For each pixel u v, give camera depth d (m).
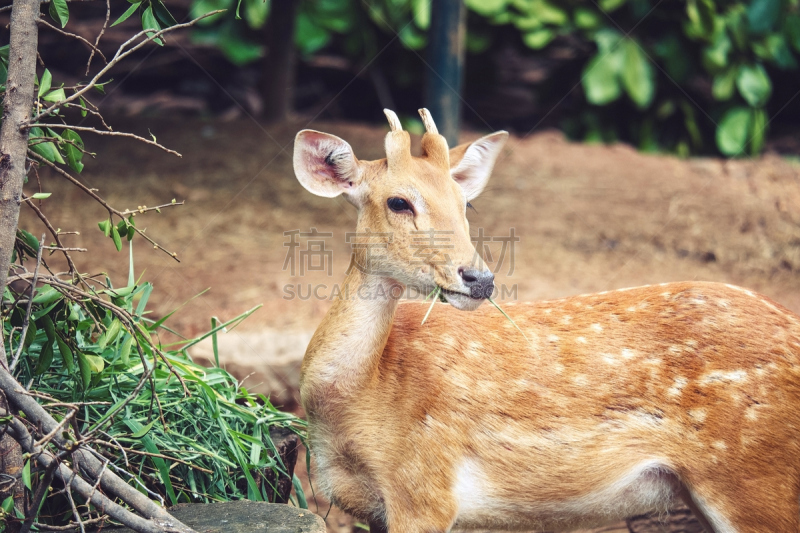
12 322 5.34
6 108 4.78
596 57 21.17
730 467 5.19
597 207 16.06
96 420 5.95
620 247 14.05
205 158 17.28
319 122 20.36
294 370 9.24
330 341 5.46
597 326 5.61
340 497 5.59
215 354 6.94
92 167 16.52
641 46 21.30
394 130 5.64
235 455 6.12
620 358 5.45
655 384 5.36
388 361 5.46
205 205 15.05
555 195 16.72
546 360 5.49
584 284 12.01
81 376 5.41
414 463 5.29
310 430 5.66
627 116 22.33
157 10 5.67
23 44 4.80
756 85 20.77
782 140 22.42
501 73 24.39
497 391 5.39
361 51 23.16
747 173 18.69
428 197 5.42
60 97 5.16
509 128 23.92
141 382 5.22
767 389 5.24
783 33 21.06
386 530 5.79
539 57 23.91
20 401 4.56
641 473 5.39
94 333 6.67
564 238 14.37
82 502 5.54
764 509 5.17
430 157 5.79
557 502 5.45
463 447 5.35
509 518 5.54
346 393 5.41
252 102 24.41
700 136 21.75
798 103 22.78
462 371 5.41
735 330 5.40
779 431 5.21
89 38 23.59
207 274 11.98
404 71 23.02
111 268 11.88
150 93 24.38
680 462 5.27
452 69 15.09
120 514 4.68
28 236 5.30
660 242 14.34
